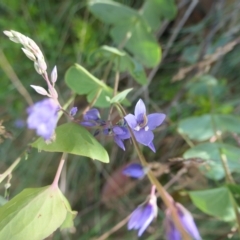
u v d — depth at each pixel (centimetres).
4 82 36
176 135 34
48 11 38
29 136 36
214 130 29
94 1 30
